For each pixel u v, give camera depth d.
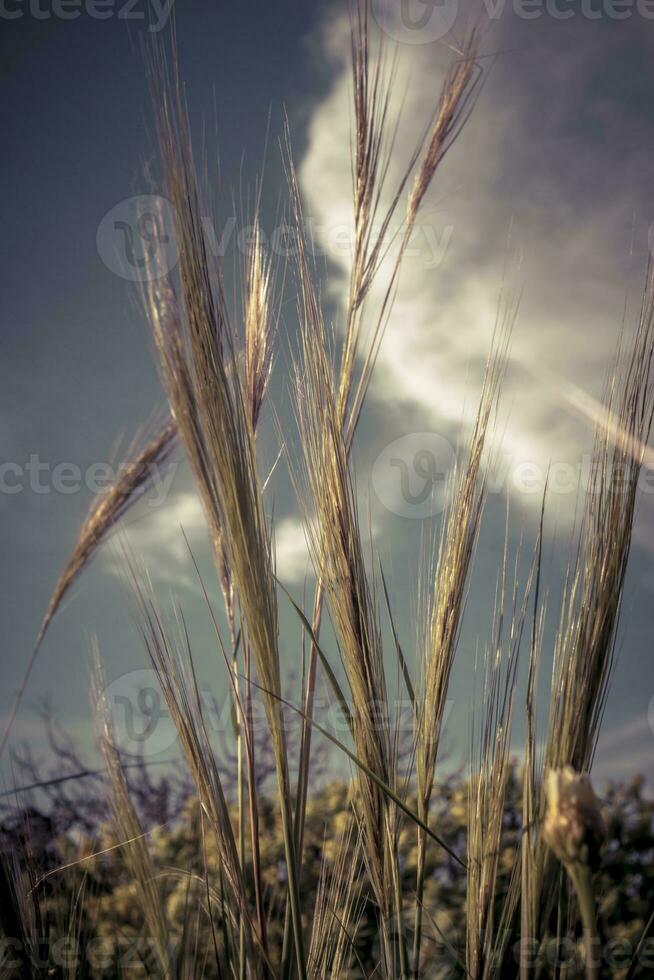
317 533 0.36
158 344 0.33
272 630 0.33
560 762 0.31
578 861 0.26
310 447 0.36
